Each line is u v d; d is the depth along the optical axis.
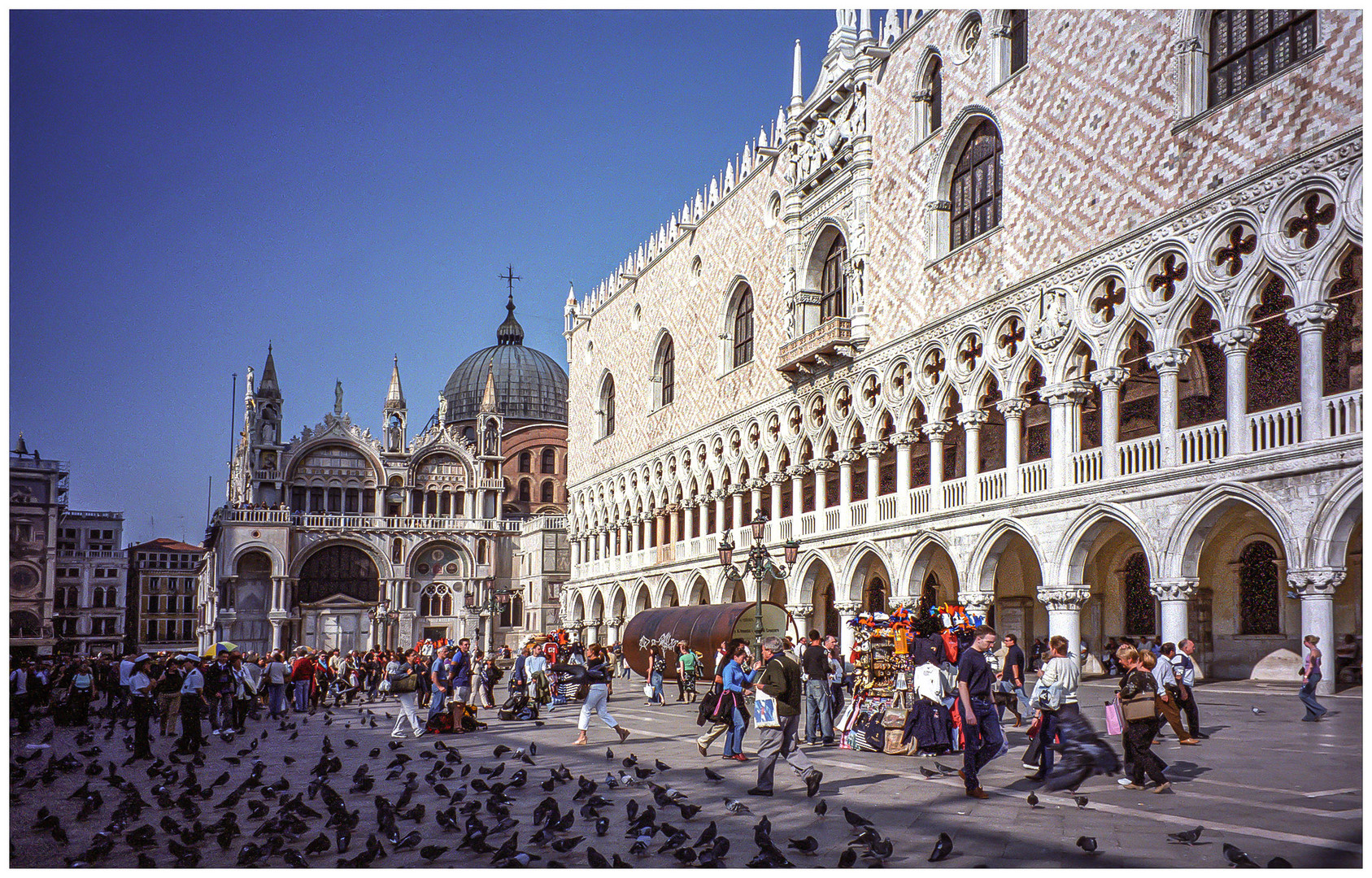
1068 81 35.72
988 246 39.25
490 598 92.00
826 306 52.22
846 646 47.59
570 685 42.56
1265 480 28.41
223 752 25.67
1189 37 31.30
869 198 47.34
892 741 21.61
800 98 53.94
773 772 19.06
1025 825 14.04
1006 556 44.62
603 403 81.38
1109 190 33.81
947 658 21.66
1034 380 38.69
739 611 41.12
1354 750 19.94
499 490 100.69
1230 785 16.64
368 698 48.72
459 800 16.31
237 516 89.69
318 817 15.43
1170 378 31.44
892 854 12.58
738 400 58.41
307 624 91.50
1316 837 13.01
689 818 14.73
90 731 33.34
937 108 43.75
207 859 13.20
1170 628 30.92
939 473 41.97
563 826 13.81
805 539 51.22
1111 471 33.28
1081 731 16.34
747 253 58.22
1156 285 32.38
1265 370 33.03
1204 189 30.56
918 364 42.94
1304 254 27.47
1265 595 34.00
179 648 133.50
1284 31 28.94
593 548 81.12
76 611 133.38
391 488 97.75
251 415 95.62
